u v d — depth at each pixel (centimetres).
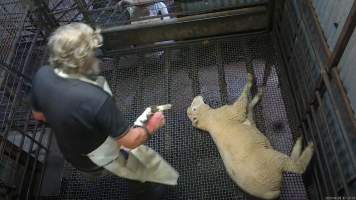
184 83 355
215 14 354
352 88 209
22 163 306
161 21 361
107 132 182
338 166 204
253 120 302
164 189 277
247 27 369
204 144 304
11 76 312
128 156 223
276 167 246
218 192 278
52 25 354
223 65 358
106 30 365
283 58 339
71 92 164
